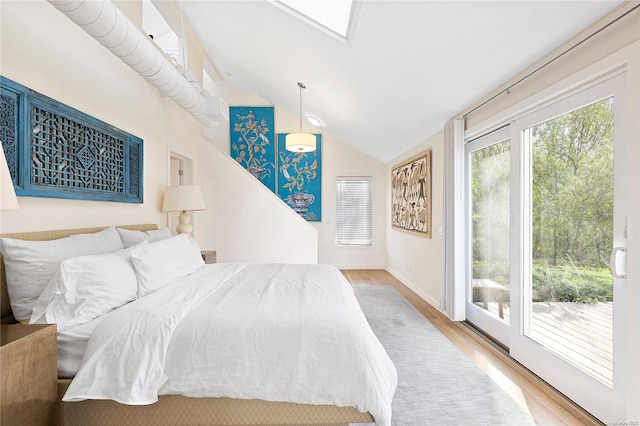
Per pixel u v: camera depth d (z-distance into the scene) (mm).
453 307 3391
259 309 1654
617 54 1589
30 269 1578
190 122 4383
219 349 1428
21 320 1562
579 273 1926
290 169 6758
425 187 4348
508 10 1830
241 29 3613
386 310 3875
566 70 1952
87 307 1556
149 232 2820
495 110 2746
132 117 2891
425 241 4383
